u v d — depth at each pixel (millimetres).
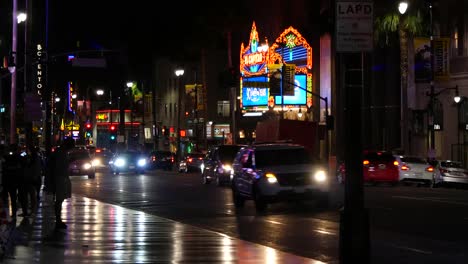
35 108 47250
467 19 69688
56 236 23094
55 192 25547
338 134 80438
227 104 132875
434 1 64438
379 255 19656
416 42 64250
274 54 105938
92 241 21875
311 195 33312
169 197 43219
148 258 18500
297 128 65938
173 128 149625
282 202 36125
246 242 21859
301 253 20188
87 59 56156
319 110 99188
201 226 27234
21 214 30438
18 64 57688
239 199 36062
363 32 14477
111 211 32375
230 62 115062
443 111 72938
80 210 32844
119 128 167500
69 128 163875
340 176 58969
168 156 101875
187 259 18359
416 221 27984
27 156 31922
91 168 70625
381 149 87250
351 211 14336
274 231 25641
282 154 34719
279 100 102000
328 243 22328
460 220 28328
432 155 60062
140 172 84062
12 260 18094
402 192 46875
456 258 19156
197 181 64312
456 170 53688
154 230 24969
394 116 85688
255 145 36062
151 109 165750
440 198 40375
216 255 19078
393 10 70625
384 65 88000
